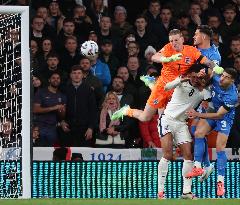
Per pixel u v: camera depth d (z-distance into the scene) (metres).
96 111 38.66
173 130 31.02
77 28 41.69
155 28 42.97
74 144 38.44
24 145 31.78
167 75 31.22
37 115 38.06
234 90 32.34
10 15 32.88
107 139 38.22
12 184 32.59
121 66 40.62
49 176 34.25
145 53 41.78
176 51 30.80
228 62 42.81
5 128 32.97
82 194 34.47
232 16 44.31
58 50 40.44
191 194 31.00
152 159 36.28
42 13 41.09
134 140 38.44
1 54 33.22
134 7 44.75
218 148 33.19
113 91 38.88
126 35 41.91
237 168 35.41
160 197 31.31
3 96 33.16
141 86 39.56
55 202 26.62
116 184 34.72
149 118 32.12
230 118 33.00
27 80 31.81
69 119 38.44
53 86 38.38
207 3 44.72
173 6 45.25
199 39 32.44
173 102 30.84
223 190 33.34
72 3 42.75
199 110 33.00
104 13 43.25
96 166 34.59
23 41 31.91
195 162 32.19
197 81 30.47
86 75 39.19
